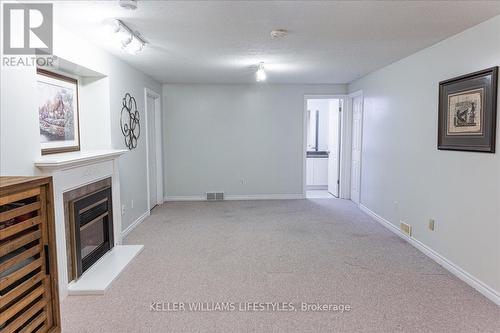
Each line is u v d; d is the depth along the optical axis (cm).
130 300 262
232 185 660
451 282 293
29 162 234
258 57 416
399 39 331
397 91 433
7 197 155
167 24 285
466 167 295
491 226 264
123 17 266
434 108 346
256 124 652
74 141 355
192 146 650
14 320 165
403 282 293
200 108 645
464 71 300
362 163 568
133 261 341
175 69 489
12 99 217
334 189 704
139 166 492
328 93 651
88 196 305
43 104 298
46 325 188
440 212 334
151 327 225
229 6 246
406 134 408
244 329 223
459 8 248
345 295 269
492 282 262
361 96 574
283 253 364
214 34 316
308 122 818
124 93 432
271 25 291
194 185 657
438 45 340
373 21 280
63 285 263
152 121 595
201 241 406
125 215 432
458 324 228
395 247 384
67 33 291
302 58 420
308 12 259
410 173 398
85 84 376
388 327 224
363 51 383
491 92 263
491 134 263
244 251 371
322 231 447
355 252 367
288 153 661
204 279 299
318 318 235
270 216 529
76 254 283
